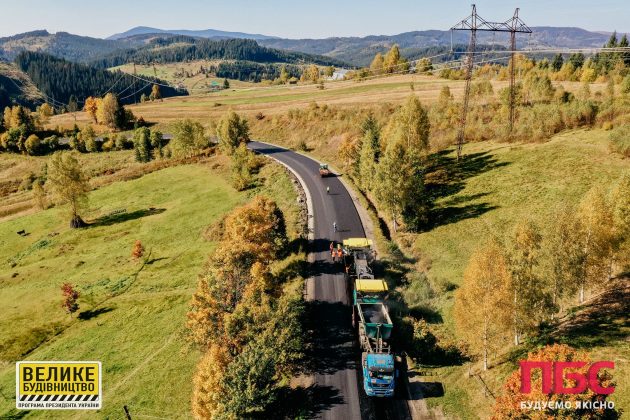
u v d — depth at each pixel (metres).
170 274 60.31
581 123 72.19
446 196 63.03
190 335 37.66
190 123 116.50
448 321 38.31
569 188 53.59
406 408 29.69
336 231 59.44
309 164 94.44
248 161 94.44
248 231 48.31
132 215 84.44
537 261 28.52
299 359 35.47
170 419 34.16
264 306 34.66
